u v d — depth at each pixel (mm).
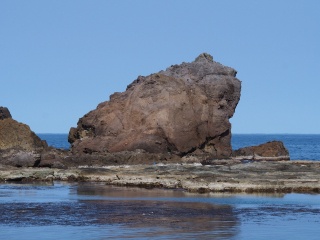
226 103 144000
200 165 115062
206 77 145125
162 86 140375
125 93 143625
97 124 139375
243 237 55500
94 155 126438
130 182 93938
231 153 144875
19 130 131500
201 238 54812
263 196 81062
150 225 60469
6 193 84688
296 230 58688
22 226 59750
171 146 136500
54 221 62469
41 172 103562
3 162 112438
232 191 85062
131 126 137125
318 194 83188
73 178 103000
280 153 150250
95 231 57406
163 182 92062
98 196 81375
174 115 137375
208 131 141000
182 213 67625
